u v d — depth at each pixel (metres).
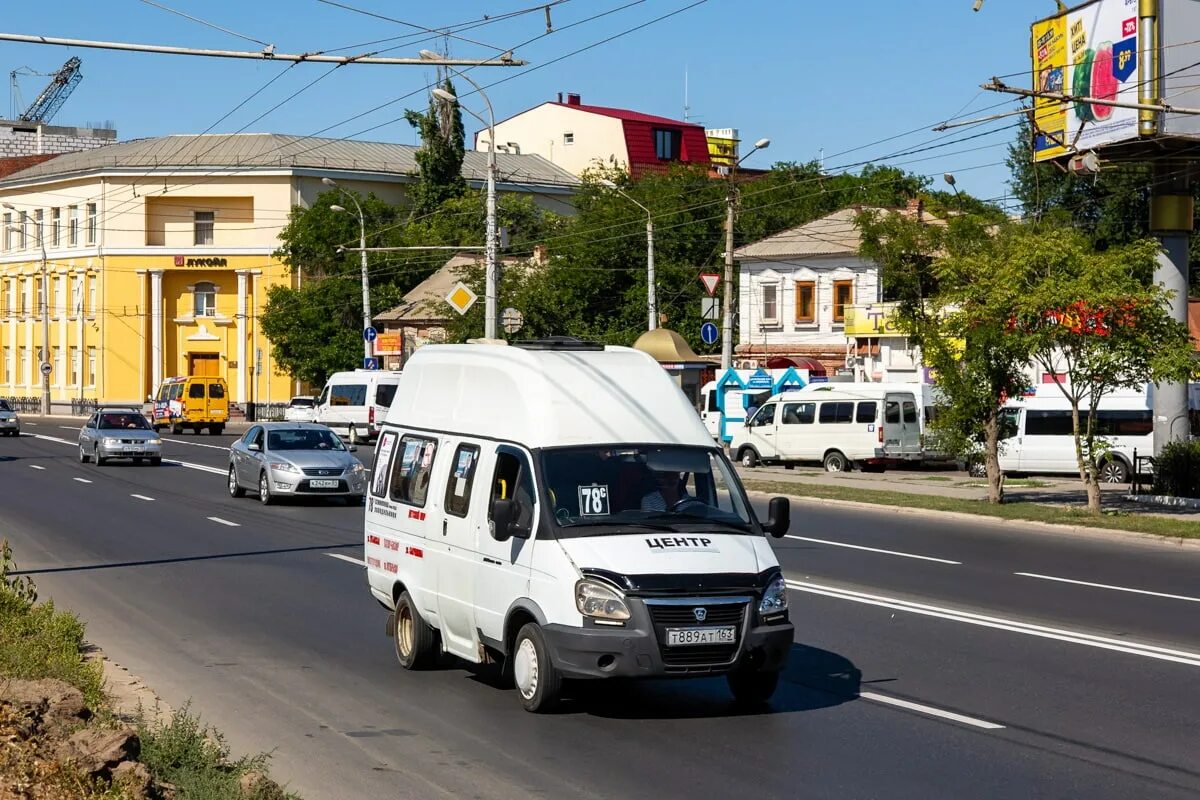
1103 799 7.31
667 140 91.62
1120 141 30.81
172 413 62.22
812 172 76.62
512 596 9.41
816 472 38.94
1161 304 24.75
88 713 7.87
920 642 12.41
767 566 9.20
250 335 77.44
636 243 66.44
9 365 86.94
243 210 77.44
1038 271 25.47
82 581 16.09
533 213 73.56
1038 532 23.61
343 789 7.52
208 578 16.42
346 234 70.50
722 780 7.68
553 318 51.91
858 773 7.82
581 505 9.41
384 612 14.01
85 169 78.38
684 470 9.85
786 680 10.62
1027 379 27.27
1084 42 32.00
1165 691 10.23
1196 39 30.19
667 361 41.81
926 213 53.78
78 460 41.34
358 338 67.44
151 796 6.63
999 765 8.02
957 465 40.38
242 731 8.89
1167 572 18.08
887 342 51.09
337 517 24.14
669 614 8.74
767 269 57.69
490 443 10.15
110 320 78.44
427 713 9.41
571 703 9.68
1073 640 12.54
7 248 86.25
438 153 74.44
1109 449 25.06
